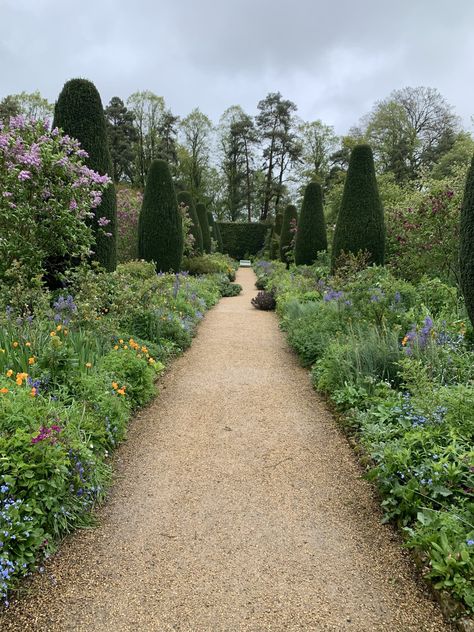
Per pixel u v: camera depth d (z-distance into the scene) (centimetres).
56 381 314
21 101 2284
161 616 169
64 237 581
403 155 2531
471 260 385
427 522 196
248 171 3706
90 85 668
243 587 184
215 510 239
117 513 237
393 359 380
